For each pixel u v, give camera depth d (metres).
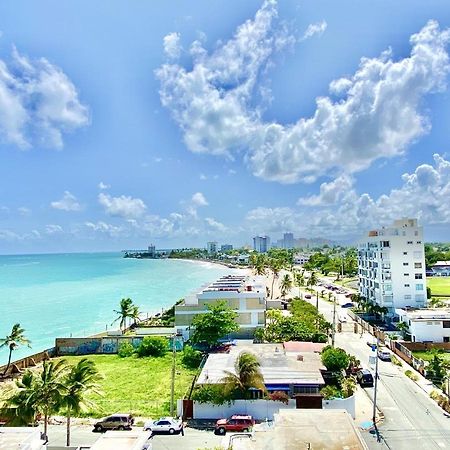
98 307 141.12
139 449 26.56
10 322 116.19
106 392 54.22
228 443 28.27
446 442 39.38
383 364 65.75
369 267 117.06
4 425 34.84
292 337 72.19
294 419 24.86
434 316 79.44
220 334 68.88
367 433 41.22
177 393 53.25
